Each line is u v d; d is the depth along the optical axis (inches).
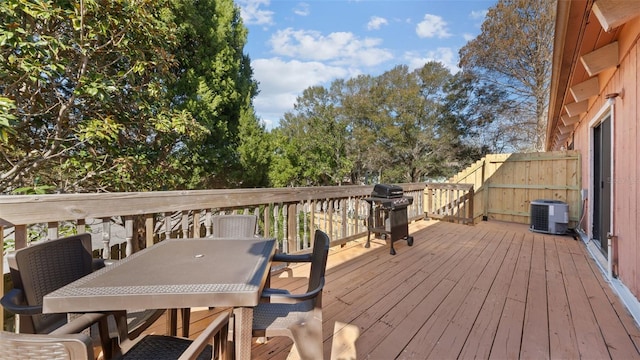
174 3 229.3
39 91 137.6
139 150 197.5
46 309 39.9
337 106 834.2
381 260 144.7
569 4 76.2
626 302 93.7
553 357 67.9
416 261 143.1
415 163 693.9
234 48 355.6
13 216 60.9
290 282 115.6
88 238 61.6
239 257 57.4
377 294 103.2
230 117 340.8
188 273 48.3
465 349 70.9
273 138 459.5
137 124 181.9
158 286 42.7
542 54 511.5
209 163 286.4
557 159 233.5
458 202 249.6
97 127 145.6
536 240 187.6
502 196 266.2
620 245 109.5
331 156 674.8
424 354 68.9
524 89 568.4
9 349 28.6
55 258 54.5
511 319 85.5
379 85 767.1
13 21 119.6
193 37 280.2
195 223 98.6
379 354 68.8
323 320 84.7
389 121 711.1
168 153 236.4
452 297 100.7
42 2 117.1
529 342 73.9
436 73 706.8
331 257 149.8
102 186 171.9
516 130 588.1
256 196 116.5
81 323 39.9
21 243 64.1
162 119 175.5
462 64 628.7
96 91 135.4
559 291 106.0
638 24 88.0
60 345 29.1
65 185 166.9
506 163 263.7
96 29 135.5
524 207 252.7
